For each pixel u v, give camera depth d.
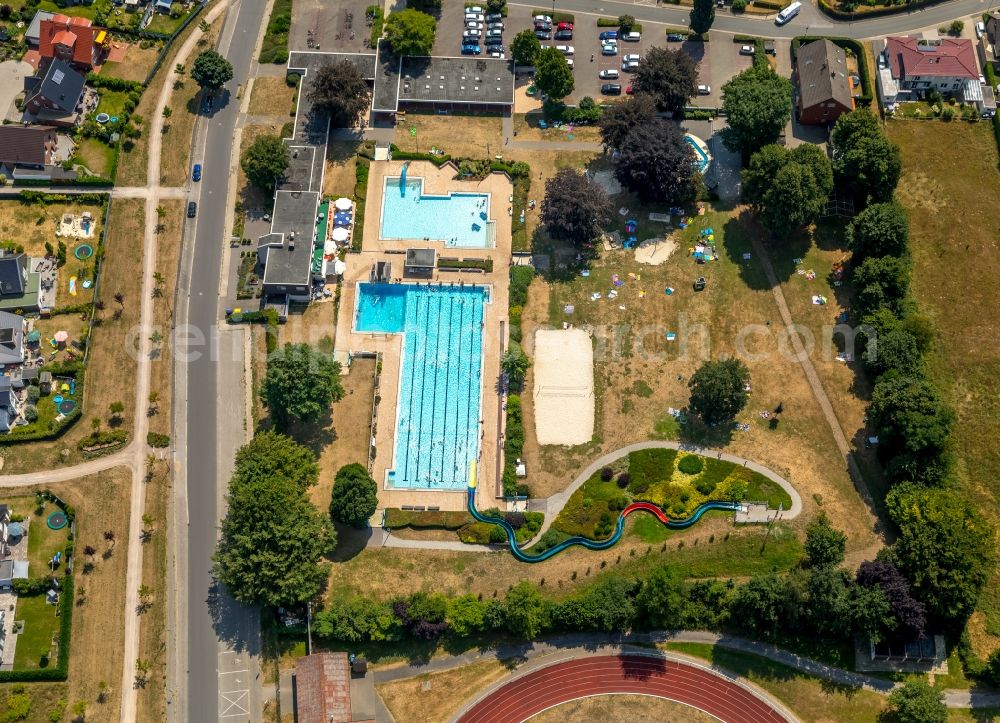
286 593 151.50
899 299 177.62
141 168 193.75
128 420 172.62
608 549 164.25
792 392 175.12
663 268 186.12
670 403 174.38
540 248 188.12
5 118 196.12
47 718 152.62
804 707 155.12
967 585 150.75
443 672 157.75
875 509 166.50
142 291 182.62
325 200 190.50
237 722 154.50
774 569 162.00
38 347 176.75
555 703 156.12
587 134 199.88
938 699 148.88
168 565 163.25
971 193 193.88
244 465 159.00
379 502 168.25
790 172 176.62
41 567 160.88
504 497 168.00
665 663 157.88
